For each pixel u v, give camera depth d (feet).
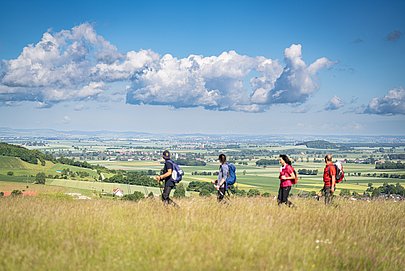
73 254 24.71
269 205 45.93
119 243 27.48
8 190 192.34
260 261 23.99
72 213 37.11
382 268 26.43
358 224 37.73
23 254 24.06
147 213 38.78
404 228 37.50
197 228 31.60
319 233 32.14
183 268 22.26
